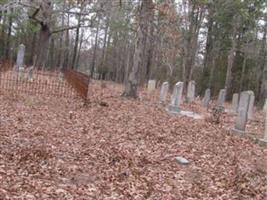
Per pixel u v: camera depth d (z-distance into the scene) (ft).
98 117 48.88
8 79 69.46
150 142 38.22
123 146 35.50
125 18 111.65
